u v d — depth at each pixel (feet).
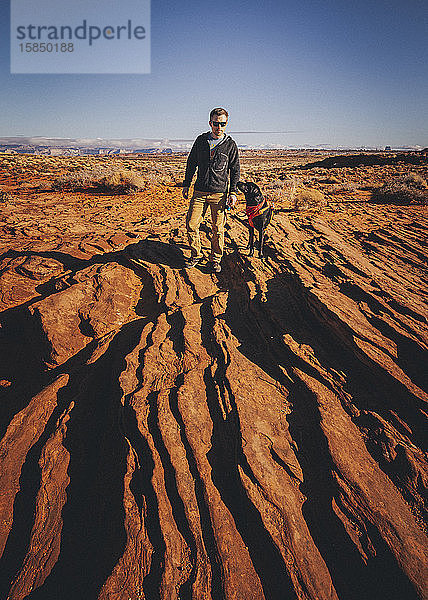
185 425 9.17
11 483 8.67
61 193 57.11
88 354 13.05
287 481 7.95
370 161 142.00
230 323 13.78
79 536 7.54
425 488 7.63
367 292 13.96
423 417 9.07
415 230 25.79
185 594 6.24
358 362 10.81
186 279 17.89
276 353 11.85
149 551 6.83
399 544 6.69
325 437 8.77
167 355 11.91
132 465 8.38
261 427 9.12
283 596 6.24
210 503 7.55
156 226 27.81
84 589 6.62
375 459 8.34
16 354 14.46
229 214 31.76
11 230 27.35
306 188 64.08
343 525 7.09
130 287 17.46
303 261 18.38
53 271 19.36
